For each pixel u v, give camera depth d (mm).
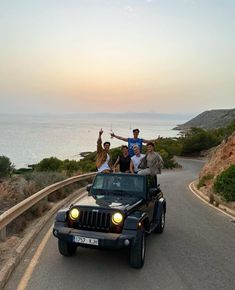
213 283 5867
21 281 5570
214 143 85688
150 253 7531
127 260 6875
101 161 10828
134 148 10055
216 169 23891
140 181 7832
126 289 5469
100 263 6637
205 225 10781
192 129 101438
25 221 9062
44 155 116000
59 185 13922
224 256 7445
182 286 5691
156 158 9625
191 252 7691
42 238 8141
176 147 86375
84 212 6340
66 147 153125
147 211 7715
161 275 6148
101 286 5535
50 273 5992
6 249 6801
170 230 9922
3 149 134750
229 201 15289
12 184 13992
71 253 6922
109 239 5918
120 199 7176
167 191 20938
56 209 11789
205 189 21141
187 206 14859
